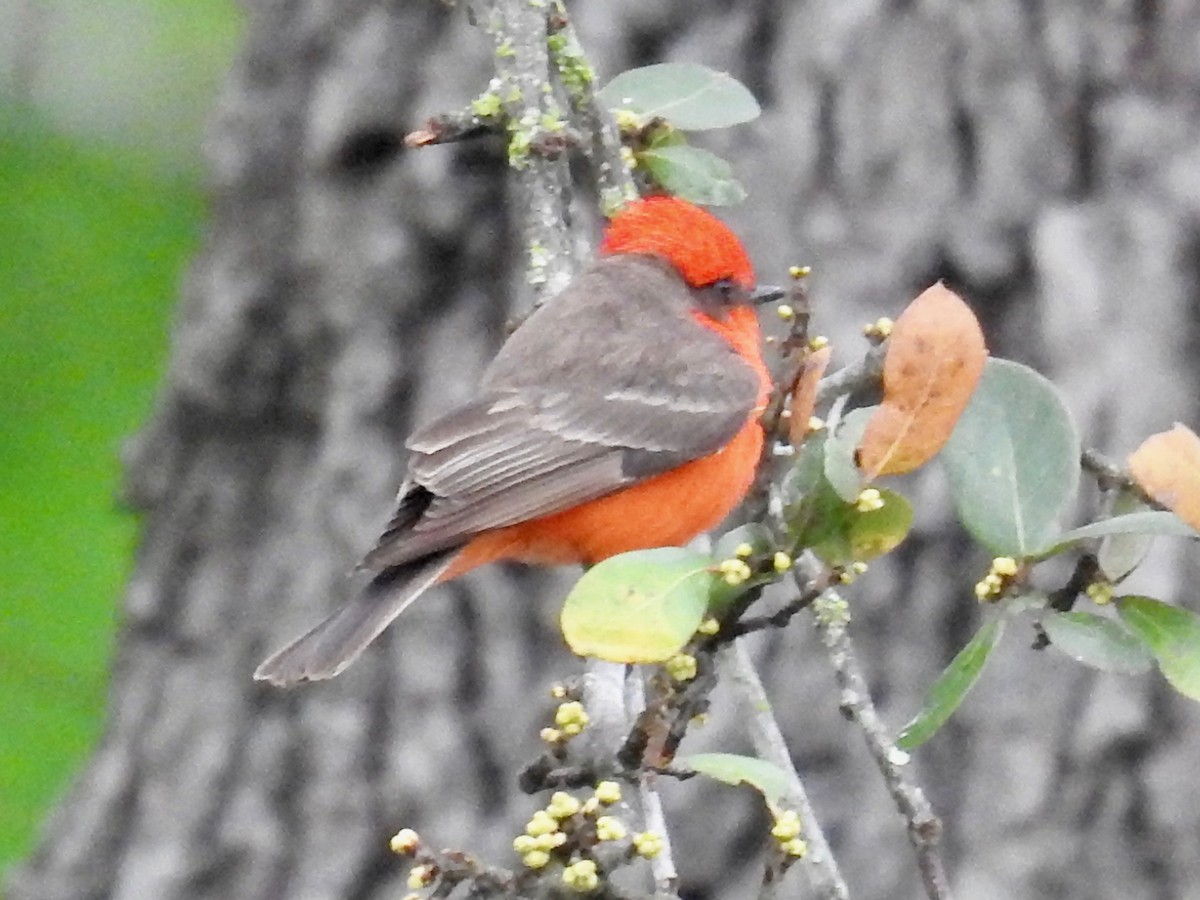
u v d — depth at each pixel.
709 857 11.70
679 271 9.87
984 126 11.95
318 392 13.21
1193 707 11.41
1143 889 11.41
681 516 9.45
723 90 9.42
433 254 12.79
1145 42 11.98
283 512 13.23
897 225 11.91
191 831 12.96
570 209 9.73
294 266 13.19
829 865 7.14
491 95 9.36
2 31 13.83
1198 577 11.36
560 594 12.31
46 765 13.39
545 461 9.20
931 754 11.68
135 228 13.88
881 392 8.17
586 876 6.20
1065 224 11.80
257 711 12.99
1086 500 11.19
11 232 13.75
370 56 12.85
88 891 13.30
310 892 12.54
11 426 13.60
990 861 11.50
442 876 6.32
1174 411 11.58
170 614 13.55
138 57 14.01
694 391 9.45
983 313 11.92
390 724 12.47
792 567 6.93
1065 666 11.54
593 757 6.96
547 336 9.50
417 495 9.11
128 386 13.71
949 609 11.70
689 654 6.68
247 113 13.48
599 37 12.30
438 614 12.41
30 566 13.52
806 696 11.62
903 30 12.05
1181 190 11.79
